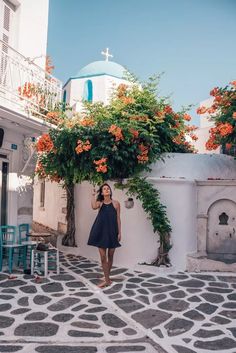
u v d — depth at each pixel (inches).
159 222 291.6
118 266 311.1
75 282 257.8
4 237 319.6
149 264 300.0
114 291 237.5
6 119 298.4
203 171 358.9
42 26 386.6
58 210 492.7
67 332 167.8
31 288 240.1
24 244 290.8
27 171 358.6
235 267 292.0
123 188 311.1
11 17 353.7
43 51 387.5
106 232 246.4
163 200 306.3
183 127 404.5
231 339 164.1
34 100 325.7
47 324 177.0
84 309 201.0
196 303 215.5
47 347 151.6
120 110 346.6
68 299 218.2
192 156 365.4
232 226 309.3
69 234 372.2
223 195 309.3
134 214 309.9
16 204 339.6
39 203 591.8
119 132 305.0
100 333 168.2
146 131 327.9
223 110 328.8
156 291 239.0
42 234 293.6
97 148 317.4
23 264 297.4
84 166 323.0
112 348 152.6
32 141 365.1
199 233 310.3
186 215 302.7
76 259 338.6
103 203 254.8
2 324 175.6
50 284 251.0
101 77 649.0
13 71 341.7
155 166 358.3
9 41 350.3
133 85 381.7
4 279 262.5
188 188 305.3
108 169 321.4
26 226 338.0
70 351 148.3
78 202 368.5
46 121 332.2
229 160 371.9
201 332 171.9
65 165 336.5
